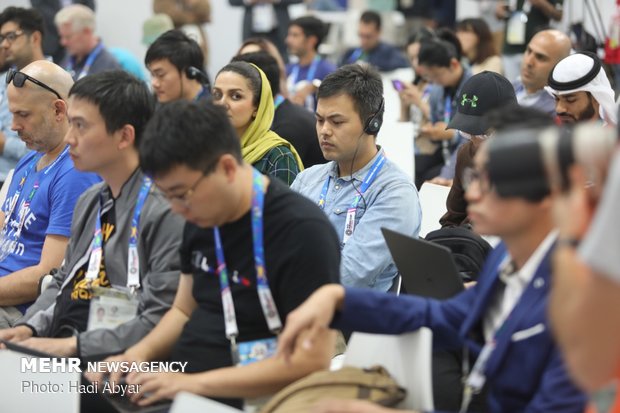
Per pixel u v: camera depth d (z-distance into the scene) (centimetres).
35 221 337
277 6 865
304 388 210
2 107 499
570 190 146
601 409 180
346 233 319
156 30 719
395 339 219
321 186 333
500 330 190
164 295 260
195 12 765
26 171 351
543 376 182
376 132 321
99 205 280
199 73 450
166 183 219
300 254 225
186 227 246
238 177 226
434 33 643
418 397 208
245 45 534
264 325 234
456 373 257
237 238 232
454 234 284
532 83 463
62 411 224
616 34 525
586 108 355
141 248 264
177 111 218
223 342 238
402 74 750
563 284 142
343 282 308
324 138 319
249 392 225
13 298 326
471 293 213
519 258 190
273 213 229
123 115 266
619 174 130
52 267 326
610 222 130
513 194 168
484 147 181
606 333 136
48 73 333
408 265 251
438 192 370
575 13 659
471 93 333
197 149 215
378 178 321
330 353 228
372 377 212
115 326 268
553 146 147
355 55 836
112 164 269
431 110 552
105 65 647
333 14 951
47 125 334
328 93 316
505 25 680
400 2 962
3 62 540
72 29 644
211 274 240
